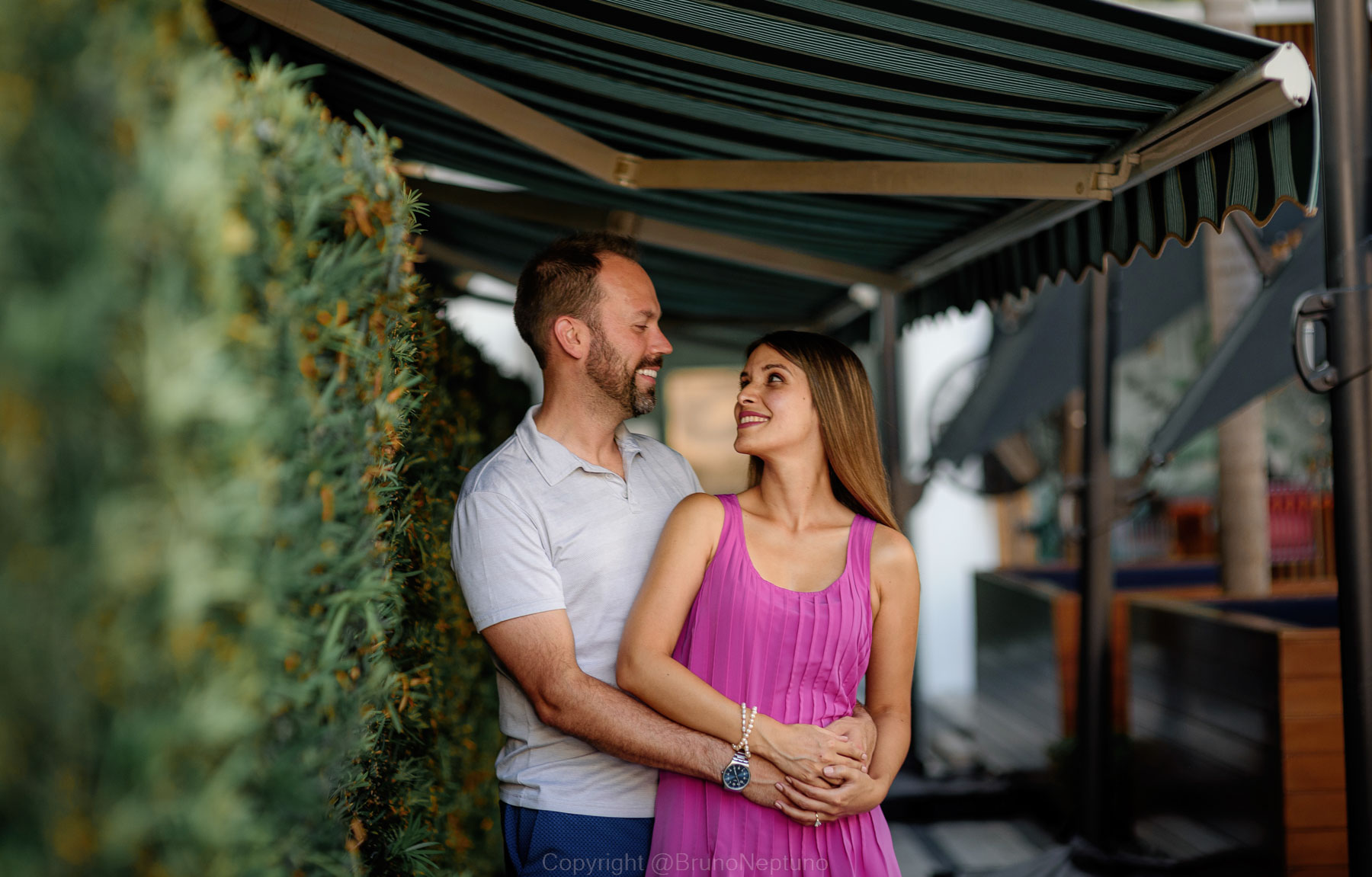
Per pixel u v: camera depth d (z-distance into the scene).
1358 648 2.56
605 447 2.46
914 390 11.14
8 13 0.89
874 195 3.57
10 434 0.87
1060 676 5.88
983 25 2.19
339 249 1.53
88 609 0.93
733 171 3.30
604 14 2.34
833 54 2.41
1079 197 2.88
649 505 2.43
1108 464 5.33
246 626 1.18
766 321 6.95
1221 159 2.54
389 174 1.71
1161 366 10.78
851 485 2.38
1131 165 2.77
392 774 2.06
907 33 2.26
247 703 1.15
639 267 2.50
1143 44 2.20
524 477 2.32
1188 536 10.69
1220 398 5.12
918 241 4.24
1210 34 2.13
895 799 6.45
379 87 3.21
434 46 2.74
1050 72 2.36
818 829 2.18
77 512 0.93
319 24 2.60
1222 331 6.12
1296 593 6.10
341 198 1.54
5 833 0.89
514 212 4.17
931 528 11.77
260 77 1.40
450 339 3.09
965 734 8.40
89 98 0.96
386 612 1.78
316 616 1.43
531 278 2.46
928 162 3.11
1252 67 2.20
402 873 2.05
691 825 2.19
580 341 2.40
